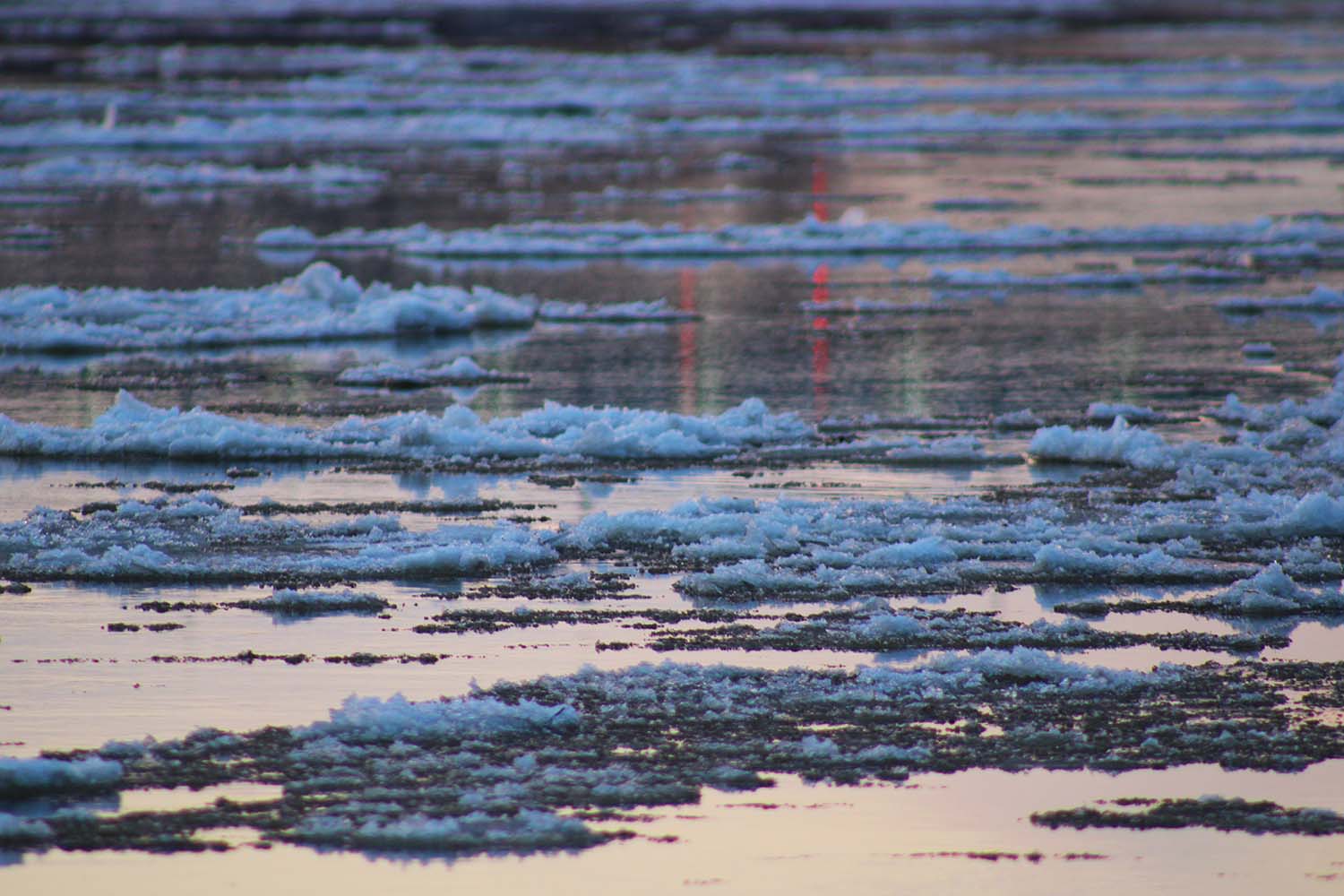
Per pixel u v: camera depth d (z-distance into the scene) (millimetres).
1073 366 80688
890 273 115688
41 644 38750
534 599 42750
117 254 120312
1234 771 32531
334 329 89062
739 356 83375
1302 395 73438
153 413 63156
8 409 67500
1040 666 37344
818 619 41344
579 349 85438
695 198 159625
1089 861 29078
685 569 45656
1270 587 43344
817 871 28656
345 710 34312
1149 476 57688
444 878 28297
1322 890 28047
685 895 27750
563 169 186125
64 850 28875
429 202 157125
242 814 30219
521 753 32875
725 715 34844
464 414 63562
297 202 156125
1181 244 128250
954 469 58938
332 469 57875
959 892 27906
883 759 32875
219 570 44281
